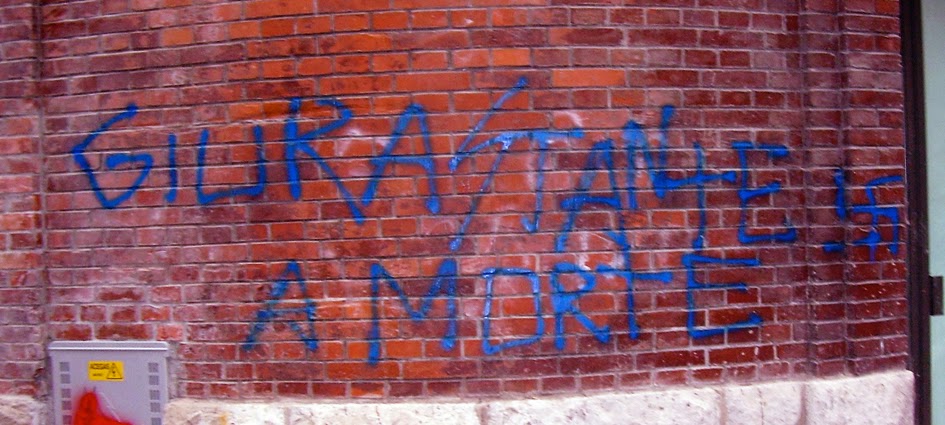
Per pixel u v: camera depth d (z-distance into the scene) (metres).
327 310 3.78
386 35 3.74
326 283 3.78
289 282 3.81
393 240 3.74
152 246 3.94
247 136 3.84
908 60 4.52
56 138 4.05
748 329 3.94
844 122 4.03
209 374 3.88
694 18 3.88
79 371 4.01
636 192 3.81
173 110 3.92
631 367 3.81
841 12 4.02
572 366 3.77
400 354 3.74
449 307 3.73
